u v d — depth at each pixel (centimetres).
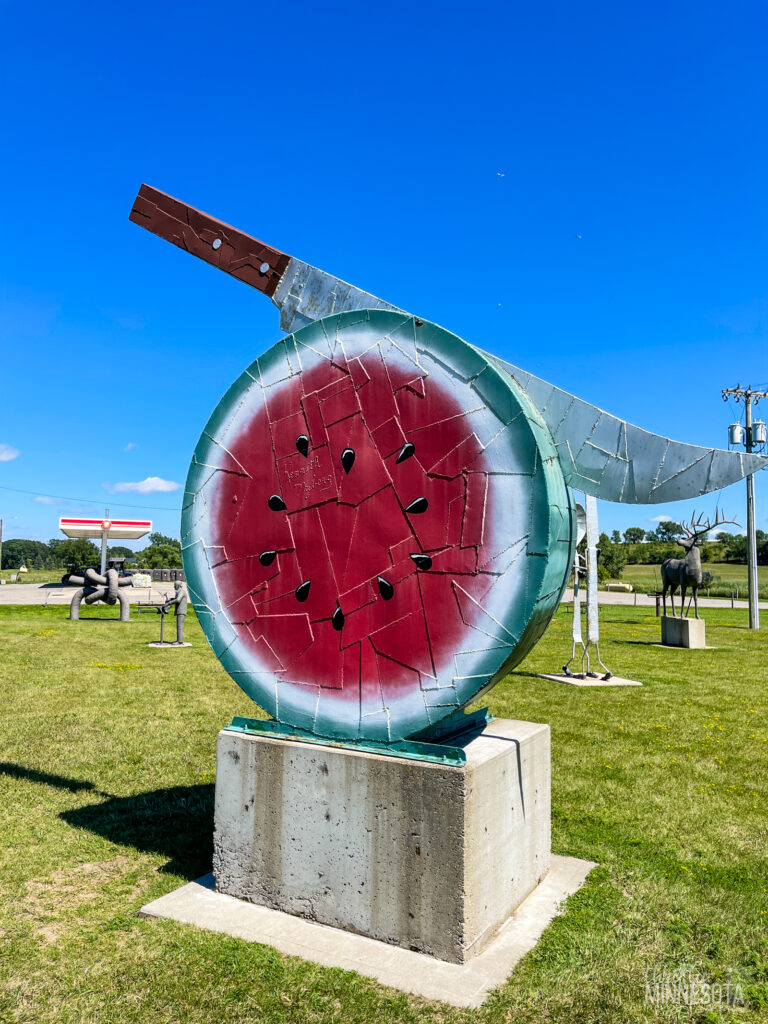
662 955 373
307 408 439
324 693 418
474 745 411
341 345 429
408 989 333
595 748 822
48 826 553
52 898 436
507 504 369
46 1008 321
